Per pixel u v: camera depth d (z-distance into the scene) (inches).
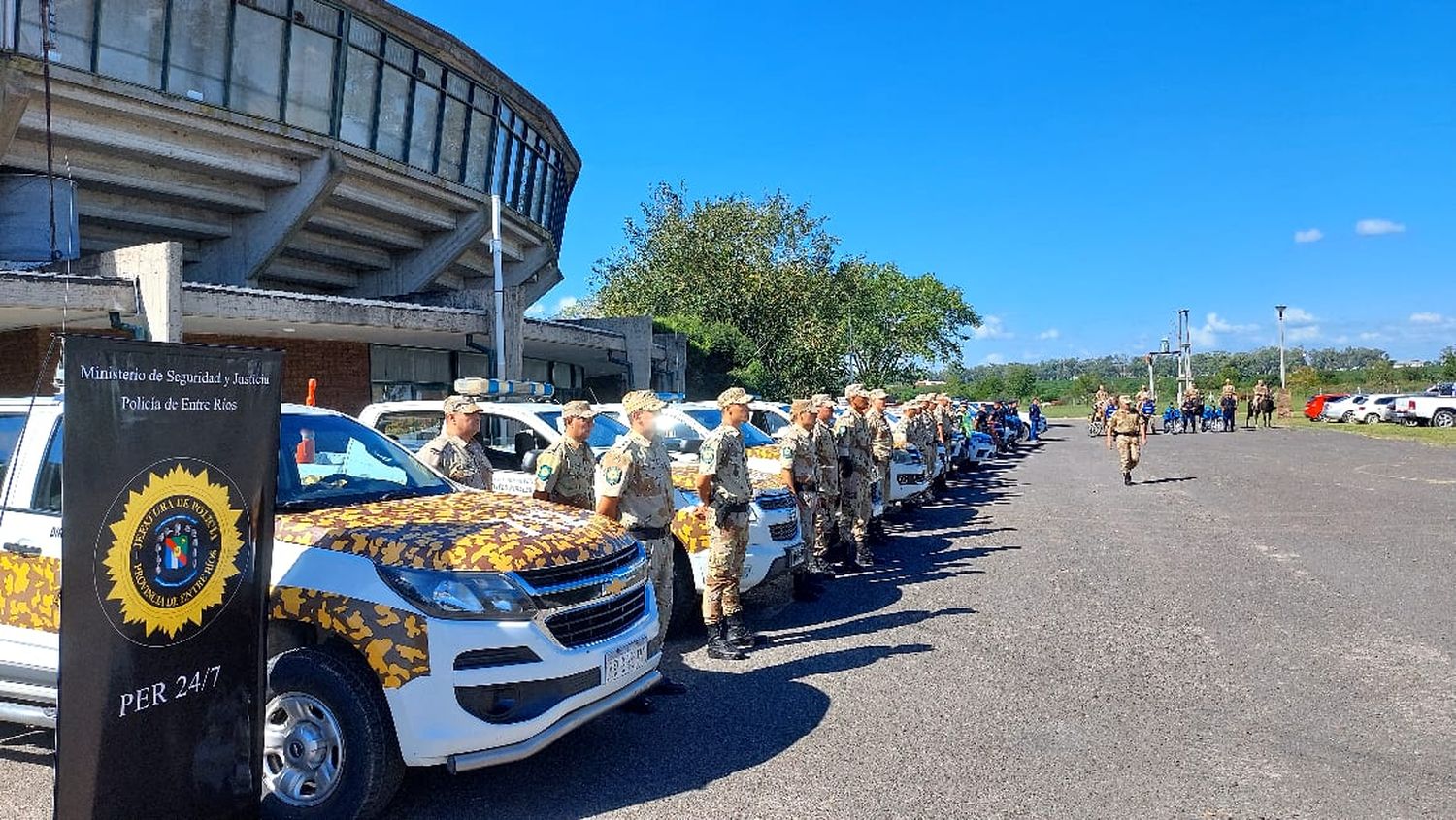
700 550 302.2
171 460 143.3
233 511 152.5
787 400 1579.7
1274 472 819.4
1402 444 1156.5
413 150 1069.1
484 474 279.7
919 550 462.0
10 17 715.4
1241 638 282.5
